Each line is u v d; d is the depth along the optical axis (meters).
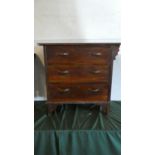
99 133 1.58
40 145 1.59
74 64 1.65
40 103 2.10
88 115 1.83
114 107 2.00
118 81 2.09
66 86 1.70
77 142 1.59
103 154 1.59
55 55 1.62
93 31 1.98
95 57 1.63
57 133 1.58
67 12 1.93
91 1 1.90
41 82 2.10
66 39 2.00
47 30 1.97
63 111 1.90
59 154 1.59
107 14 1.93
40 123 1.68
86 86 1.70
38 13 1.93
